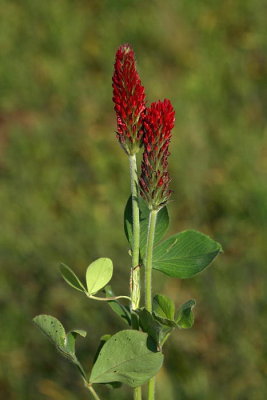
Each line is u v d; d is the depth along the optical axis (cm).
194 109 848
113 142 835
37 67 959
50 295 629
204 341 592
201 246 250
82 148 827
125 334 233
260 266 655
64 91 923
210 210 746
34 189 779
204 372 563
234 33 992
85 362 582
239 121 842
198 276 637
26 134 855
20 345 607
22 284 643
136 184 235
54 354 591
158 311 238
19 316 620
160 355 232
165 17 983
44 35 1005
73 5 1051
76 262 662
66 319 611
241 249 698
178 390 548
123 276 621
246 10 1006
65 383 577
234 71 923
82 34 1009
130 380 236
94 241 680
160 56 952
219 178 764
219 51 954
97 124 874
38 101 913
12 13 1034
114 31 992
